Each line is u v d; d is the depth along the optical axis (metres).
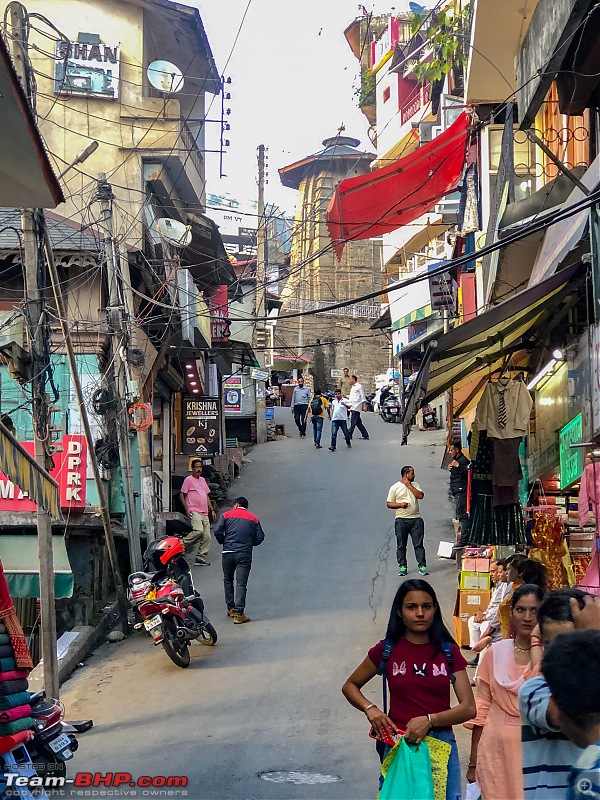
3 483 13.80
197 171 22.89
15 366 10.94
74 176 19.97
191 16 21.62
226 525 13.45
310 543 18.23
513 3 14.55
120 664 11.97
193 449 23.56
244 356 28.92
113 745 8.48
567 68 9.16
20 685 6.22
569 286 9.92
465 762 7.62
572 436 10.34
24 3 21.28
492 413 11.26
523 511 12.02
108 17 21.50
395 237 35.75
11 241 15.55
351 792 6.88
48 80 20.94
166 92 21.03
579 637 3.57
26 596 12.70
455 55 19.83
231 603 13.38
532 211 11.78
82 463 14.36
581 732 3.54
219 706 9.50
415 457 27.11
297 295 55.78
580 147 12.09
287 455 28.73
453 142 17.83
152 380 18.62
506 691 5.46
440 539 18.25
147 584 11.37
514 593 5.68
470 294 20.41
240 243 53.44
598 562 8.54
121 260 15.90
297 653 11.38
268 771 7.46
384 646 5.23
